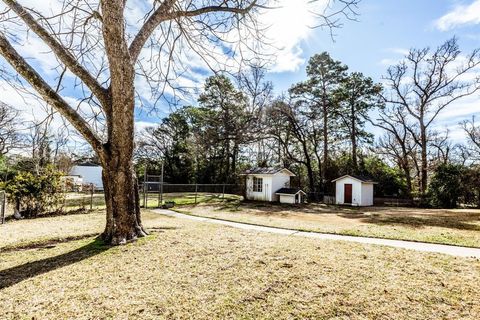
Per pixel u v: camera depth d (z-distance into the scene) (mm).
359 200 21781
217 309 3156
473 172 21141
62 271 4402
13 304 3246
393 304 3312
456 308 3221
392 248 6207
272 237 7270
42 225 9398
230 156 33844
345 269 4570
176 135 37906
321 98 26453
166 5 6949
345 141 29344
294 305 3270
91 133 6273
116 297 3453
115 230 6340
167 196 25531
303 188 28906
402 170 28359
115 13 5914
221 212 14531
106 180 6527
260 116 25281
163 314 3035
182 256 5234
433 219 13195
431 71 25109
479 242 7094
